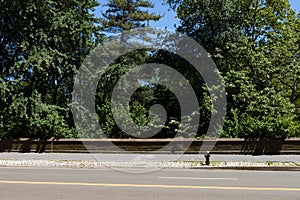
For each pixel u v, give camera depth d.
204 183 10.94
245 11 30.50
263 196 8.84
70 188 9.97
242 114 21.48
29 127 22.38
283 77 24.55
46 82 25.30
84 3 26.12
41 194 9.08
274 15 30.59
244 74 22.91
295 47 25.12
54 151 21.48
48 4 24.50
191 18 29.66
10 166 16.30
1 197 8.72
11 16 24.41
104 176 12.67
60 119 23.09
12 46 25.06
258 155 19.28
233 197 8.70
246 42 24.97
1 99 22.77
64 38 25.28
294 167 15.05
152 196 8.79
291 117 20.34
